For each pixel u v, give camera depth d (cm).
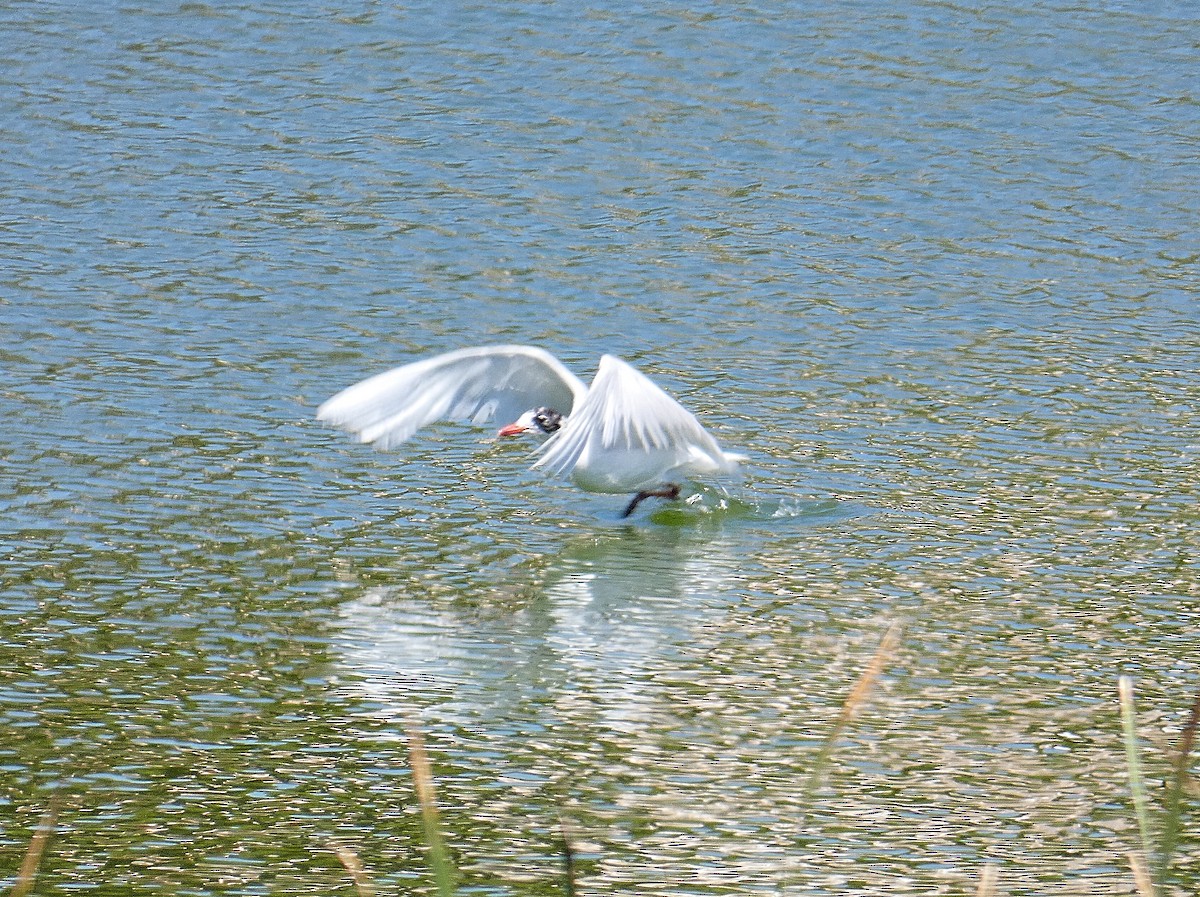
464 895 970
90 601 1362
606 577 1453
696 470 1555
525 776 1120
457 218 2270
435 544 1512
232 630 1327
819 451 1700
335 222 2252
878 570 1462
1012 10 2995
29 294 2008
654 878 993
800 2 3033
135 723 1176
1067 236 2253
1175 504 1580
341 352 1892
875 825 1062
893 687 1254
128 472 1605
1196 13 2998
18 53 2797
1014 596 1409
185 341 1906
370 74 2755
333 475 1638
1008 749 1163
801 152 2492
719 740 1173
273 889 973
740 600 1409
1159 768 1134
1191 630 1345
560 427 1485
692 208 2317
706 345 1941
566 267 2134
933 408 1798
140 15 2988
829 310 2039
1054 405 1802
